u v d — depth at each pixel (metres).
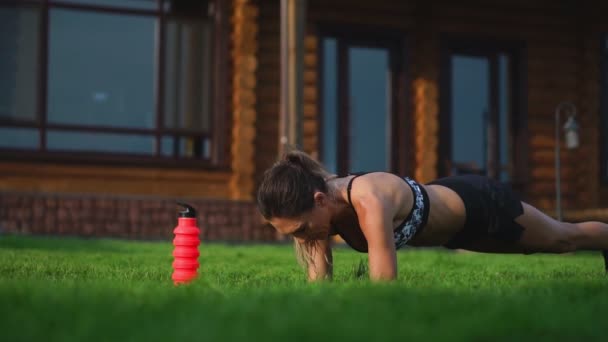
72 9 14.55
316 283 3.81
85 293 2.96
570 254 10.98
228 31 14.93
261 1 15.38
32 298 2.79
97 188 14.26
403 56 16.19
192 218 4.58
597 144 17.11
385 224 4.11
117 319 2.30
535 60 17.03
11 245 9.59
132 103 14.84
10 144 14.20
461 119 16.78
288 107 13.63
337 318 2.22
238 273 5.61
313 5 15.61
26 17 14.29
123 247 10.09
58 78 14.51
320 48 15.67
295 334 1.94
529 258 9.09
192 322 2.18
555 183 17.09
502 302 2.83
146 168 14.52
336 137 15.98
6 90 14.17
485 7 16.69
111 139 14.70
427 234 4.61
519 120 16.95
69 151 14.24
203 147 15.08
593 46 17.20
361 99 16.17
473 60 16.89
